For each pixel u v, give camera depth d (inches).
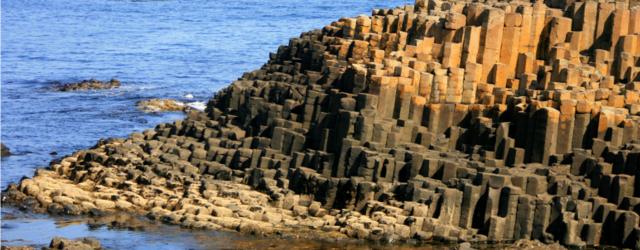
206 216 6712.6
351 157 7052.2
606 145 6825.8
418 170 6894.7
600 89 7145.7
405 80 7303.2
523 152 6978.4
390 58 7598.4
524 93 7283.5
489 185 6604.3
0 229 6599.4
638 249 6382.9
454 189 6638.8
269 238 6466.5
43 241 6392.7
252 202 6894.7
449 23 7672.2
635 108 7062.0
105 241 6397.6
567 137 6953.7
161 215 6781.5
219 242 6392.7
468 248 6240.2
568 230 6451.8
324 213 6850.4
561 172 6766.7
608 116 6904.5
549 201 6535.4
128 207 6963.6
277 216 6712.6
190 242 6392.7
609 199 6619.1
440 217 6589.6
